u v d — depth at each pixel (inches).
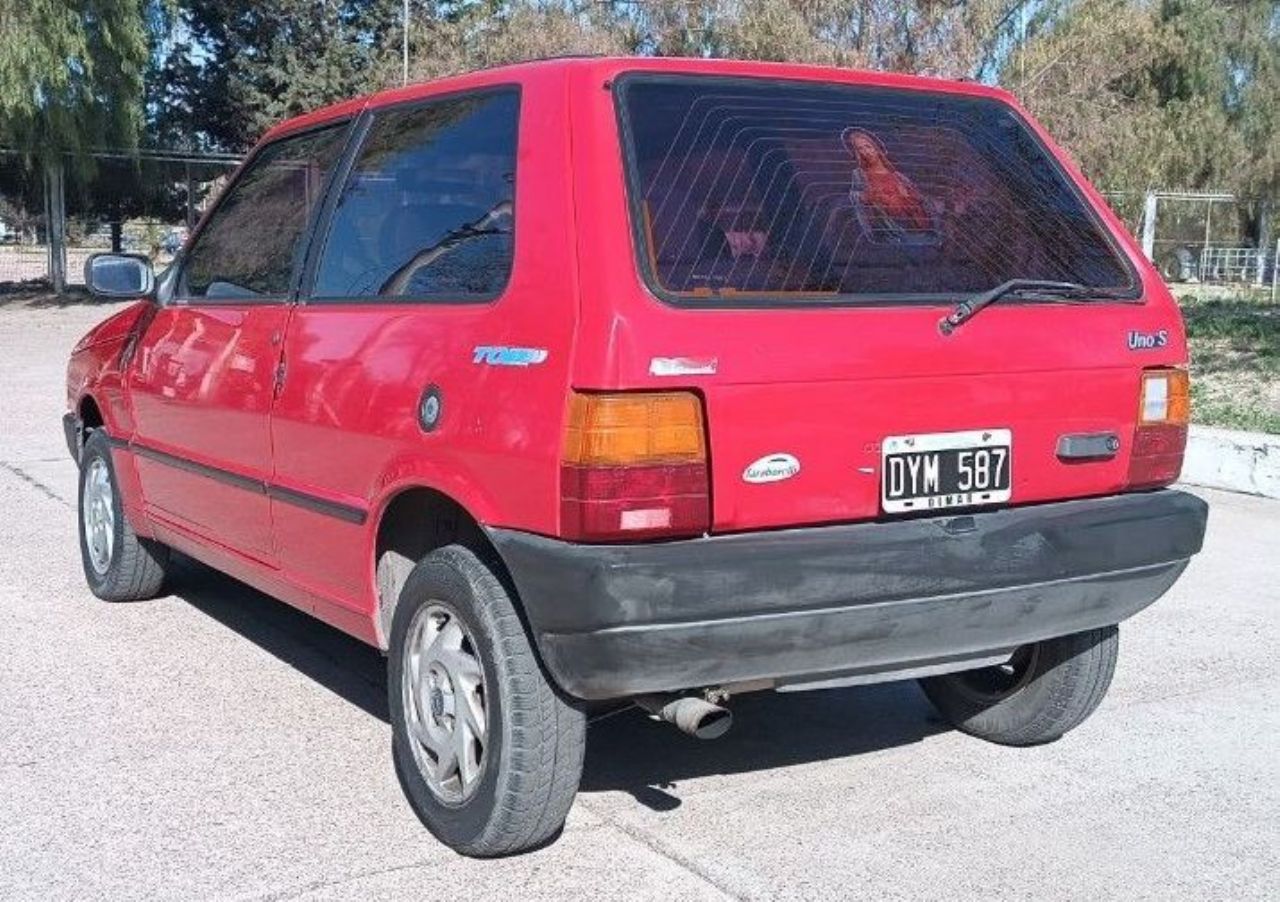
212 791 170.2
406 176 170.6
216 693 206.5
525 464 137.9
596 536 132.9
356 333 168.2
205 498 209.8
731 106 153.9
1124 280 170.2
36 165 1139.3
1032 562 150.6
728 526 137.9
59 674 213.9
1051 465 158.1
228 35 1584.6
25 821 160.7
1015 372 153.9
